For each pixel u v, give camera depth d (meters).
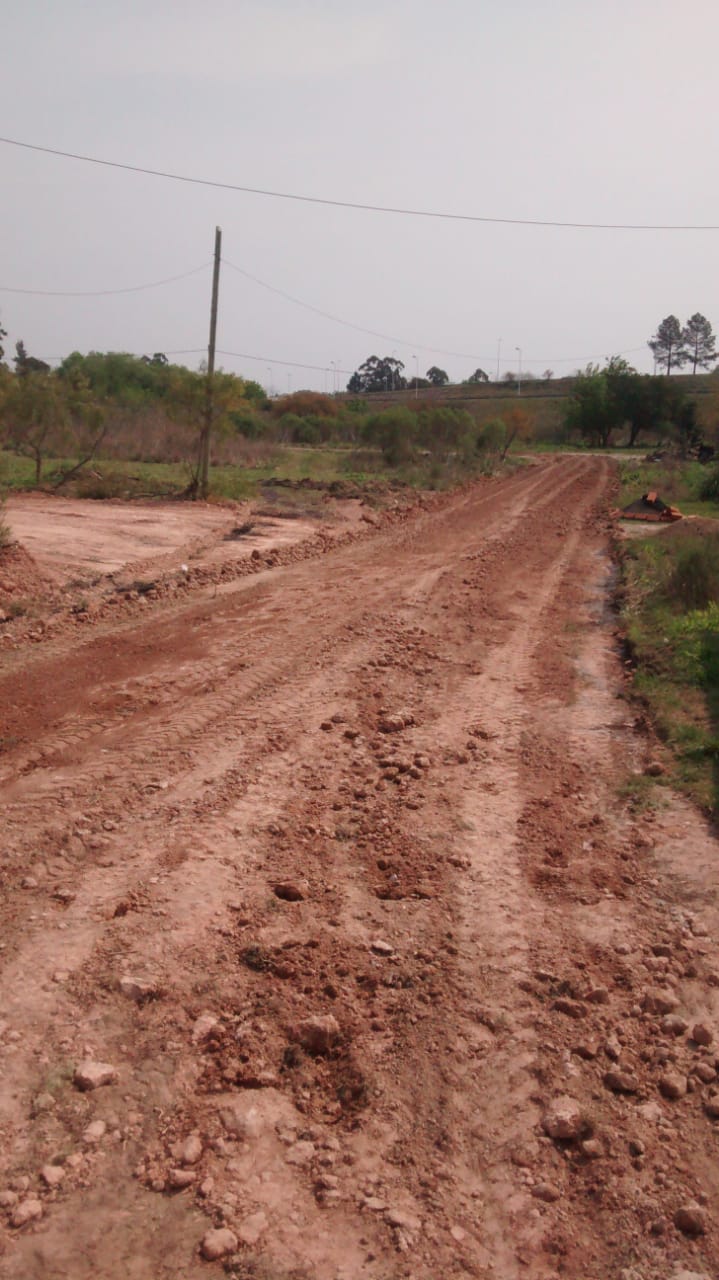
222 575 16.08
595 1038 4.29
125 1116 3.69
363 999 4.52
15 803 6.52
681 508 29.92
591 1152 3.61
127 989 4.43
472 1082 3.99
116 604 13.27
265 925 5.11
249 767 7.39
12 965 4.62
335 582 15.95
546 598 15.41
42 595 13.23
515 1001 4.54
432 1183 3.46
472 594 15.32
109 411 35.38
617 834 6.45
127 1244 3.13
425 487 36.91
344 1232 3.22
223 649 11.13
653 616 13.26
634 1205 3.39
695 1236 3.27
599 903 5.51
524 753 7.97
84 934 4.92
